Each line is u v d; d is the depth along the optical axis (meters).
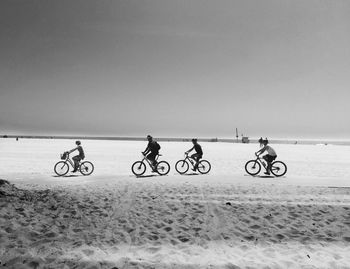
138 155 28.00
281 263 4.29
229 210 6.93
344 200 7.90
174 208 7.04
